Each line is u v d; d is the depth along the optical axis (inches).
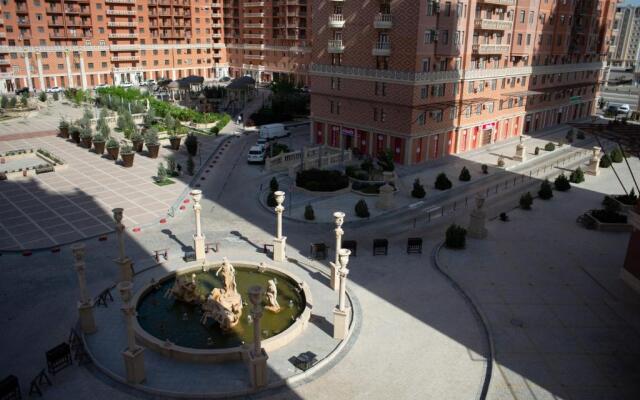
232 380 816.3
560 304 1077.8
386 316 1019.9
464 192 1910.7
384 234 1478.8
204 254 1259.2
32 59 4419.3
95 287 1114.7
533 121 3142.2
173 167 2033.7
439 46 2145.7
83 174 2027.6
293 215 1619.1
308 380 824.9
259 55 5403.5
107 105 3496.6
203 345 911.7
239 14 5551.2
